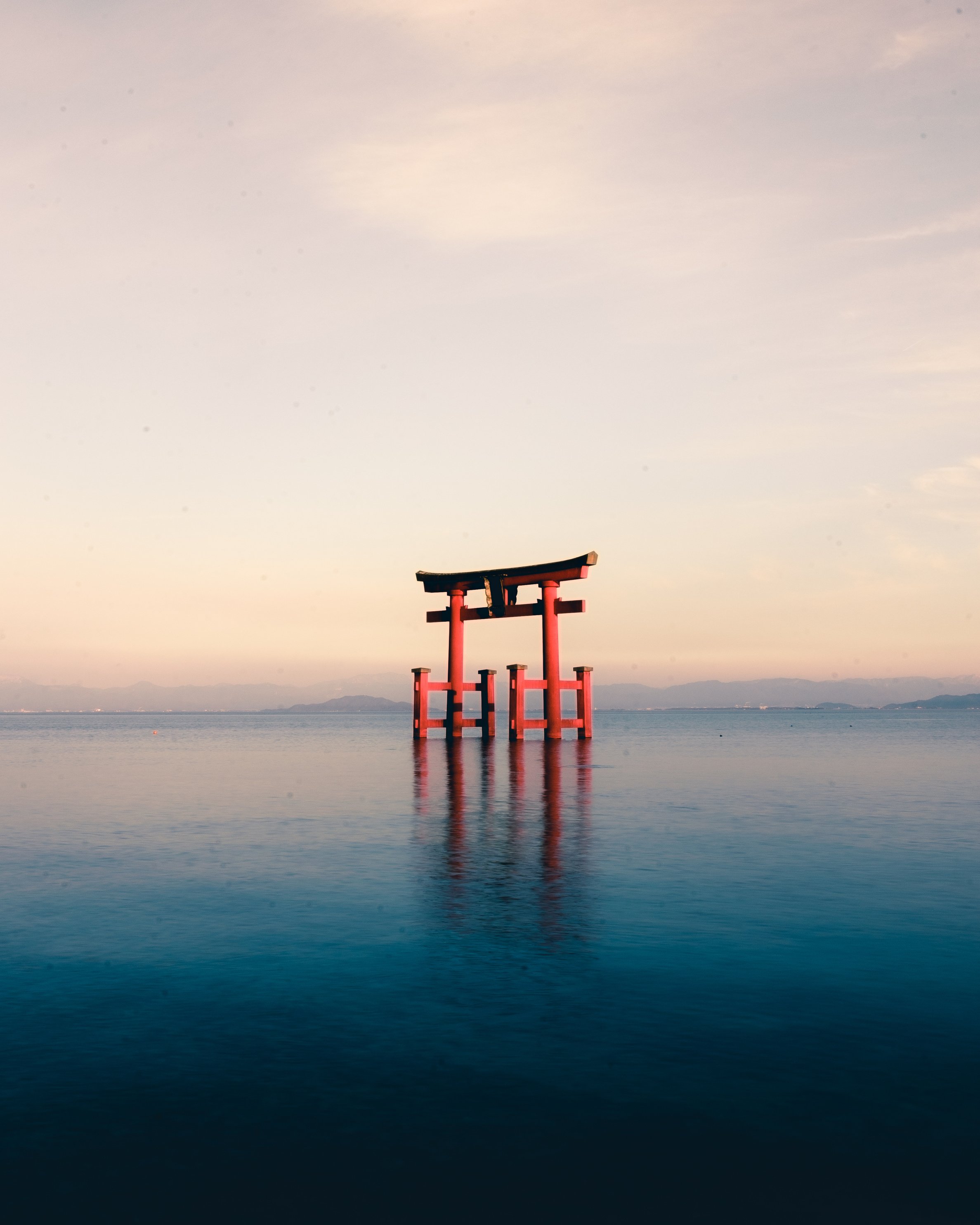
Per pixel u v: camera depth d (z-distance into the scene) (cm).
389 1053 550
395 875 1119
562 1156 423
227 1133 448
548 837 1411
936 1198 388
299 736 7569
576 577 3678
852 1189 395
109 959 759
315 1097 488
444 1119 461
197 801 2011
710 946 789
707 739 6038
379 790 2169
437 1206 382
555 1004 639
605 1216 374
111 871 1163
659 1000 648
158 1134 446
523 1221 371
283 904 966
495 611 3978
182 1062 538
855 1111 469
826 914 909
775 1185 398
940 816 1683
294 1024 603
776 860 1217
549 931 843
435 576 4125
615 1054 547
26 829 1567
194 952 779
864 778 2586
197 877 1120
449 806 1817
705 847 1320
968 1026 595
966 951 774
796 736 6875
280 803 1938
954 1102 480
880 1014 617
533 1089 497
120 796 2155
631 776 2478
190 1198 390
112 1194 393
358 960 753
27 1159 424
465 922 881
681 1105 477
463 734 4541
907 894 1005
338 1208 381
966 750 4494
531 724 3800
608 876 1107
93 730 10881
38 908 955
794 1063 532
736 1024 597
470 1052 550
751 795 2070
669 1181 402
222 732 9519
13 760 3850
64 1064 536
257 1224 370
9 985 690
